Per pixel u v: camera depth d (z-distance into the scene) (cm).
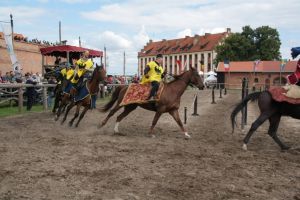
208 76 6769
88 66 1250
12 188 616
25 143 979
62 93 1408
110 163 784
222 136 1166
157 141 1051
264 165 804
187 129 1297
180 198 586
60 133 1146
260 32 8106
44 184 638
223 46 8088
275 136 982
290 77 948
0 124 1310
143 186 638
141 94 1111
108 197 582
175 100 1101
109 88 3008
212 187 643
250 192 623
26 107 1931
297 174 741
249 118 1695
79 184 641
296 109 928
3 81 2030
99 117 1580
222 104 2477
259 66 6881
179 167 767
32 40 3597
